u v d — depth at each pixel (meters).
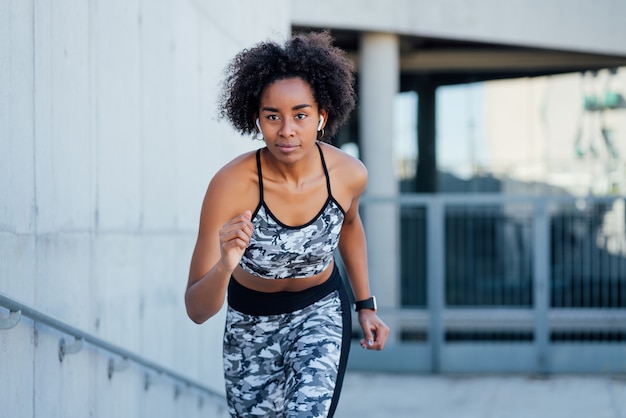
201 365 5.98
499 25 12.88
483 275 10.41
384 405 8.25
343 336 3.04
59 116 3.43
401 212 10.73
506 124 15.61
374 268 11.06
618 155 15.20
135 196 4.52
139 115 4.57
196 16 5.77
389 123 12.75
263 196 2.86
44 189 3.26
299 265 2.97
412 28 12.56
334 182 2.94
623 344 9.98
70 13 3.56
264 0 8.00
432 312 10.16
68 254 3.52
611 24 13.36
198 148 5.88
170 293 5.21
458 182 15.66
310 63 2.72
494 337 10.23
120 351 3.90
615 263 10.00
